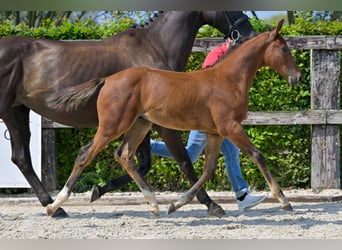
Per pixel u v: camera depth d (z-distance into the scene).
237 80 6.92
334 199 8.78
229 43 7.95
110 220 7.41
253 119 9.10
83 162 6.85
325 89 9.12
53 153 9.21
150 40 7.73
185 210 8.23
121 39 7.70
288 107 9.34
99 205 8.73
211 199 7.98
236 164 7.84
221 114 6.74
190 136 8.17
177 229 6.79
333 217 7.49
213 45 9.00
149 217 7.64
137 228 6.87
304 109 9.34
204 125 6.85
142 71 6.83
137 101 6.77
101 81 6.90
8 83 7.31
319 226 6.89
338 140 9.18
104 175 9.37
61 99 6.97
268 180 6.79
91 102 7.39
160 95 6.74
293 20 13.39
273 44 7.03
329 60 9.10
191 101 6.73
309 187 9.46
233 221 7.29
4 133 9.02
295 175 9.41
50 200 7.88
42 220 7.42
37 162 9.01
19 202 8.75
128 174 7.93
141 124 7.12
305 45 8.98
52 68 7.41
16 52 7.38
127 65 7.57
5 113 7.37
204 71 6.94
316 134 9.16
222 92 6.77
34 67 7.41
